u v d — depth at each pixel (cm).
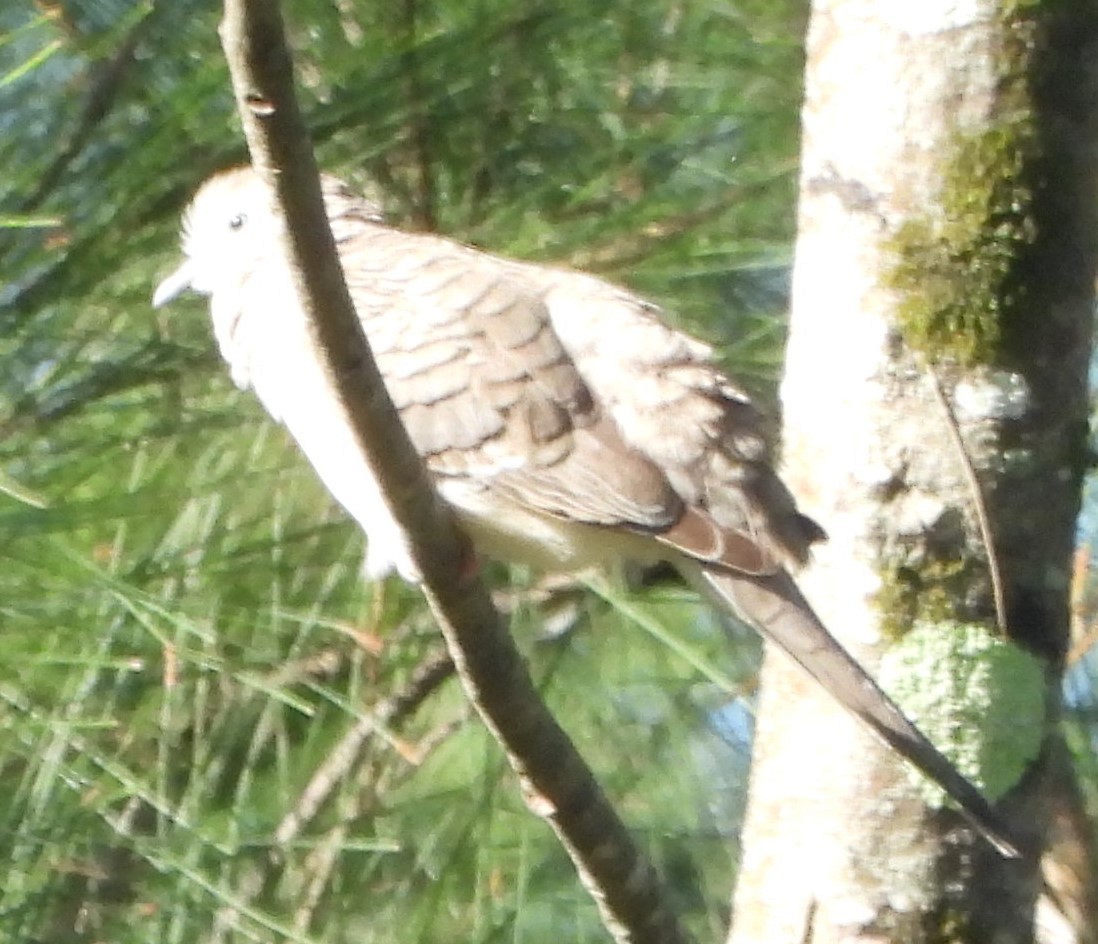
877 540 612
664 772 812
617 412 658
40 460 675
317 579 744
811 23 648
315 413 671
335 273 485
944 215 614
